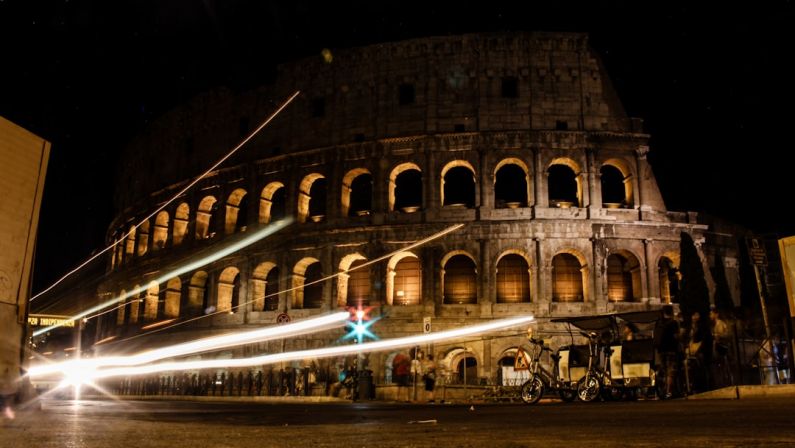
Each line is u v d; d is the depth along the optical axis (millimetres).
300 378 53531
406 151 60062
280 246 62844
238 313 63812
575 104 59312
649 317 30594
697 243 57219
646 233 56781
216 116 71812
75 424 12352
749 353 44656
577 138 58250
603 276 55406
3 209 13102
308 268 63969
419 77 61344
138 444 8328
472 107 59750
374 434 10141
